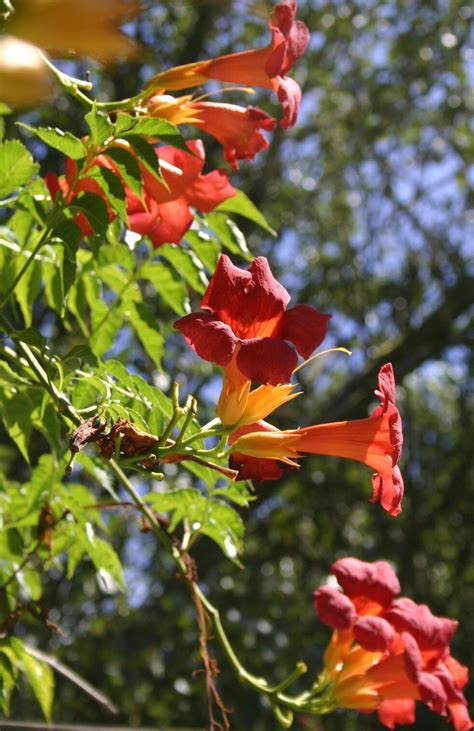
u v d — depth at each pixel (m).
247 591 7.68
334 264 9.34
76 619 7.43
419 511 8.79
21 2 0.47
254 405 1.53
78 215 1.93
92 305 2.44
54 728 2.44
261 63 1.96
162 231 1.98
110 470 2.46
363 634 1.98
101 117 1.73
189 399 1.54
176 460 1.55
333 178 9.45
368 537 8.95
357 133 9.32
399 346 8.22
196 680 6.91
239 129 1.96
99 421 1.52
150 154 1.73
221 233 2.37
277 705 2.17
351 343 9.02
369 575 2.11
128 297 2.43
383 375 1.54
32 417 2.32
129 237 2.07
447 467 9.20
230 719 6.72
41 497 2.54
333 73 9.41
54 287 2.16
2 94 0.45
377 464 1.55
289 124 1.87
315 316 1.46
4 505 2.58
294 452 1.55
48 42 0.47
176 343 7.37
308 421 8.17
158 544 7.79
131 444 1.52
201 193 1.97
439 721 7.18
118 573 2.54
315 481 8.86
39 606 2.55
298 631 7.48
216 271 1.45
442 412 10.03
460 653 8.12
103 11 0.47
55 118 6.47
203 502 2.36
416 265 9.34
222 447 1.54
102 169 1.75
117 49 0.48
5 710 2.44
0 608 2.84
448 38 9.18
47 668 2.51
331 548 8.75
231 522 2.38
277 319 1.46
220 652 6.94
